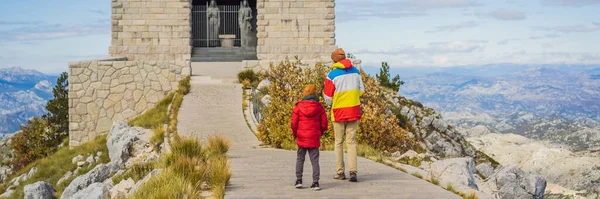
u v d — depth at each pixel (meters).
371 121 24.39
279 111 21.34
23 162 36.81
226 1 50.56
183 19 42.03
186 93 30.69
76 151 29.75
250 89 31.66
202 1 49.94
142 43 41.88
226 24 48.94
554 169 54.66
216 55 43.53
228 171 12.87
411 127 32.88
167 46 41.94
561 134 137.75
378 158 15.85
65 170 26.91
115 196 13.80
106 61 32.91
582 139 124.62
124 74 32.88
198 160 13.94
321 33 41.75
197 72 37.06
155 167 16.05
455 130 34.75
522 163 58.78
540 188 15.97
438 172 13.68
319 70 30.33
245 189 11.66
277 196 11.02
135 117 31.88
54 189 22.69
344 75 12.15
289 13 41.62
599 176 52.12
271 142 21.31
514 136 67.25
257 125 23.19
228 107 28.27
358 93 12.30
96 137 32.00
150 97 32.78
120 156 21.81
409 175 13.31
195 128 24.33
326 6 41.66
